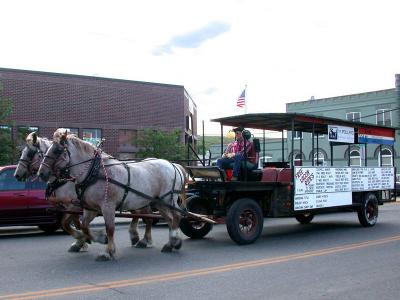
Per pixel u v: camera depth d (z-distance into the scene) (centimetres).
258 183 1088
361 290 659
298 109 4303
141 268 799
